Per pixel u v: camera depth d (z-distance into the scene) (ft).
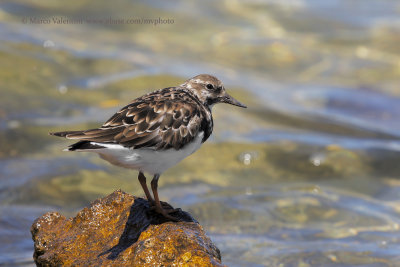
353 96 60.23
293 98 59.00
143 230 25.79
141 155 24.85
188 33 71.00
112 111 50.80
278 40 70.44
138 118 25.07
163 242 23.72
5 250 33.22
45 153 44.78
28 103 50.21
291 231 38.24
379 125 54.80
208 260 23.35
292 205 41.32
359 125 54.19
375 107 58.39
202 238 24.85
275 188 43.60
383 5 81.56
